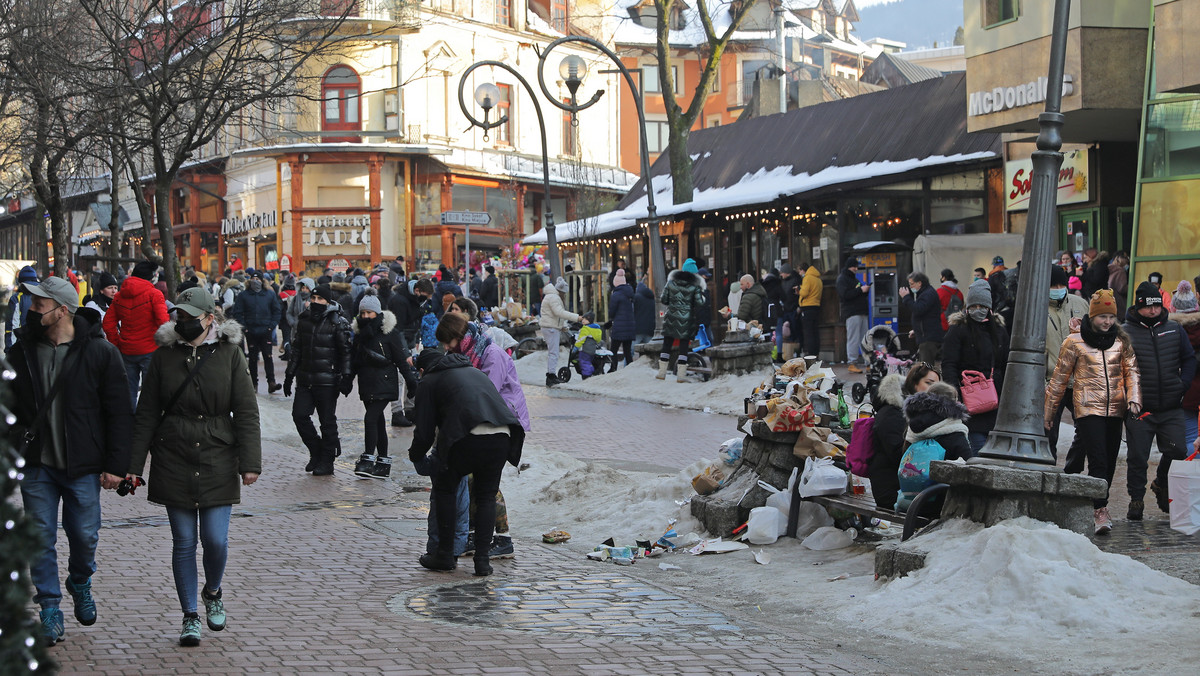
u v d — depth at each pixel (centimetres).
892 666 621
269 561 898
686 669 618
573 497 1209
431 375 877
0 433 411
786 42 7269
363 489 1266
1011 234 2530
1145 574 700
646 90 7256
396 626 709
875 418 914
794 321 2559
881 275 2534
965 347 1091
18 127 2048
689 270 2228
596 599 798
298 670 606
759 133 3766
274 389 2228
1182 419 1012
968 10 2408
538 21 5853
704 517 1023
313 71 5147
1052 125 818
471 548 945
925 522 835
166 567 860
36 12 1752
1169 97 2041
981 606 697
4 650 375
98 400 654
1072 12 2147
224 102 1770
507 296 3562
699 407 2016
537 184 5750
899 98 3225
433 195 5400
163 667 609
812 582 842
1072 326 1131
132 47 1809
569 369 2492
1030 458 795
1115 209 2473
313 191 5344
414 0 3922
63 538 949
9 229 8362
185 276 2823
